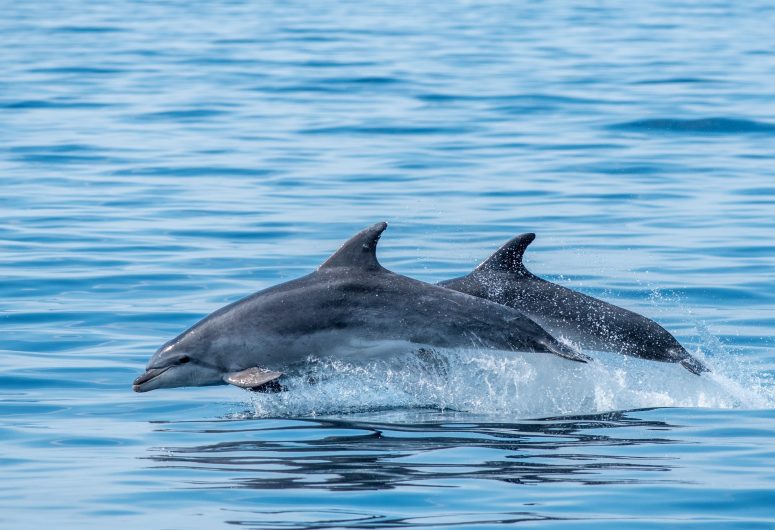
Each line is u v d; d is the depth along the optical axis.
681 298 58.00
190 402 43.81
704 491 32.91
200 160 91.81
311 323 44.53
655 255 65.50
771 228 71.12
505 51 159.88
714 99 118.31
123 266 63.03
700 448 37.06
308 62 146.25
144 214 75.06
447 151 95.56
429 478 34.00
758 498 32.38
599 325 47.28
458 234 70.50
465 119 109.31
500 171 88.12
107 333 52.03
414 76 135.00
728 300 57.62
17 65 142.12
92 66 142.00
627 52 158.75
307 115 111.69
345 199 79.31
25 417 41.22
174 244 67.75
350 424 40.47
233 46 163.62
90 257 64.69
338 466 35.22
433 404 43.75
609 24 199.88
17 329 52.38
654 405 43.03
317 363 44.59
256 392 45.25
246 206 77.38
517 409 42.78
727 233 70.12
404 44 167.50
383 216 74.75
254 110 114.50
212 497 32.59
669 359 46.59
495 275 48.06
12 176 86.00
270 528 30.22
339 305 44.69
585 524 30.50
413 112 113.00
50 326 52.88
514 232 70.88
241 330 44.81
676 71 139.00
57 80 131.25
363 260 45.66
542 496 32.50
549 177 86.12
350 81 131.25
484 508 31.56
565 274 62.19
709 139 100.69
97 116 110.50
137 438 38.72
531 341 44.00
